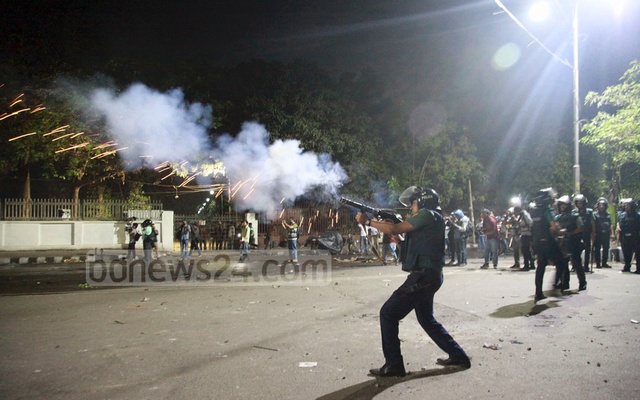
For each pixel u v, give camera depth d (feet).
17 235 72.13
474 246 93.86
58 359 18.47
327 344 20.10
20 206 72.84
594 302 27.45
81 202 76.48
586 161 103.86
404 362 17.51
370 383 15.44
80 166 73.41
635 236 40.65
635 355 17.66
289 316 25.77
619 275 39.09
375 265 55.77
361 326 23.24
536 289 28.09
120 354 19.06
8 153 65.51
